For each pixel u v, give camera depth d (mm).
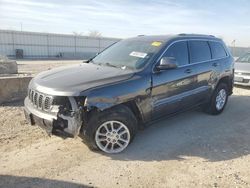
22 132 4852
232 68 6578
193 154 4195
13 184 3285
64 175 3508
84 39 46281
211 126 5492
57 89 3756
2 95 6766
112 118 3979
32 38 39781
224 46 6516
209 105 6070
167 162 3914
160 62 4535
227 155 4188
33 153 4078
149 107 4402
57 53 43062
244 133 5156
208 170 3705
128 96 4035
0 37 36719
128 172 3613
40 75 4516
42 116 3803
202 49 5668
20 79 7066
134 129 4277
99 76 4094
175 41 5016
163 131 5137
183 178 3488
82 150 4203
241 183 3396
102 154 4094
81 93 3656
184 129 5270
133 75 4203
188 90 5156
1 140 4484
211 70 5727
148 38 5293
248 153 4273
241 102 7629
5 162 3795
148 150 4293
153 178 3479
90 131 3902
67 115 3699
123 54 4965
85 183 3342
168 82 4648
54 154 4062
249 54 10836
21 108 6375
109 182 3375
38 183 3320
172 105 4852
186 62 5156
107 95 3816
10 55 38062
